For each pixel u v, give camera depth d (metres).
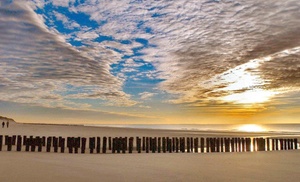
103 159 7.56
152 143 12.61
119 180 4.54
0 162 6.23
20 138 10.38
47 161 6.73
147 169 5.77
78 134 23.53
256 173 5.43
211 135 28.45
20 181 4.23
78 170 5.40
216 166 6.38
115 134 25.39
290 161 7.53
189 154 9.69
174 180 4.65
